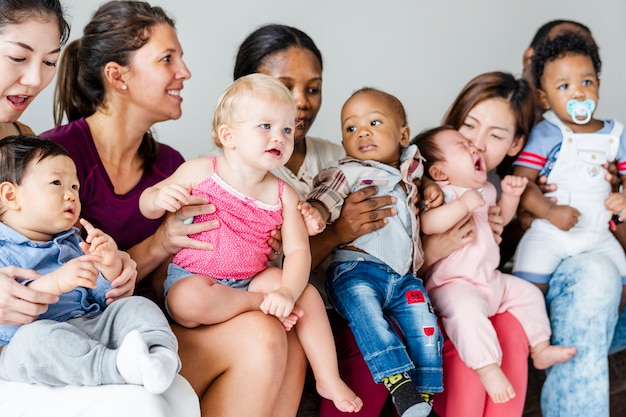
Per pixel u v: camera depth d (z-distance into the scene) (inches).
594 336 87.1
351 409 68.9
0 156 62.5
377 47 128.2
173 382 59.7
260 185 69.9
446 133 89.9
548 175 99.2
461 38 132.8
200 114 117.4
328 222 79.0
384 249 78.7
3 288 58.5
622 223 102.9
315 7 123.6
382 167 81.3
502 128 93.1
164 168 81.9
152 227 77.9
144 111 76.9
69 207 63.5
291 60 84.4
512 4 134.6
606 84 140.2
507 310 86.9
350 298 76.4
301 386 69.9
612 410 97.9
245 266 69.2
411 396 70.1
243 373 63.9
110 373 56.2
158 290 76.4
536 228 97.0
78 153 74.5
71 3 109.3
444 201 86.3
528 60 107.7
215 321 66.3
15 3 64.3
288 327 67.2
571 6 137.6
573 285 89.8
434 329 76.3
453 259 84.7
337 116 126.9
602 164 99.1
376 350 72.2
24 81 66.6
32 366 56.7
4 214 63.6
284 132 67.6
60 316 62.9
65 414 55.5
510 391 76.9
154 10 78.3
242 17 119.2
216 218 68.7
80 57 77.2
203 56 117.2
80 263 59.6
